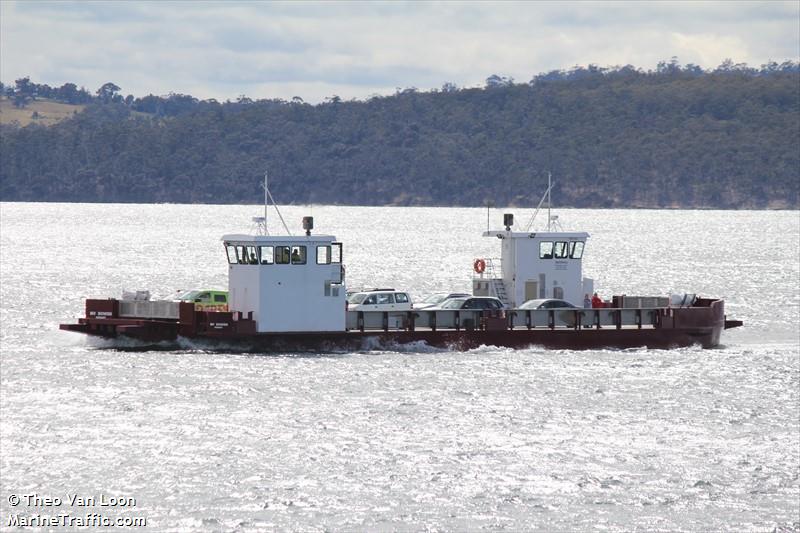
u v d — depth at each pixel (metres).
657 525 173.75
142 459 199.50
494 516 176.12
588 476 194.62
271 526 170.62
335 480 190.25
